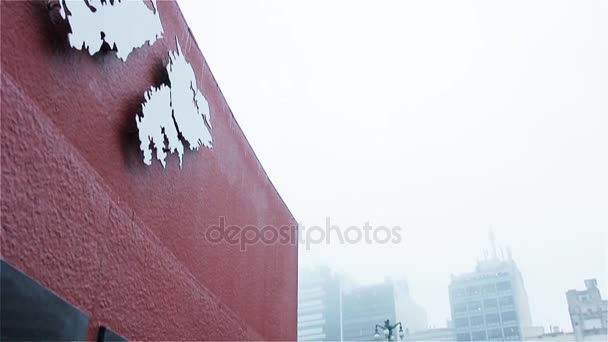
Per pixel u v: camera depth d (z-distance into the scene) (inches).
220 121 88.4
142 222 56.9
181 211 68.5
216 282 79.9
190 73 71.8
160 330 59.4
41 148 39.9
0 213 34.9
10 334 33.5
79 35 44.6
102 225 48.3
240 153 98.8
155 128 59.5
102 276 47.7
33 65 39.8
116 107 52.3
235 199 93.1
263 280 106.0
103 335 46.2
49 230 40.1
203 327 72.9
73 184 43.9
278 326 112.8
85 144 46.4
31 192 38.3
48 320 37.8
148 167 58.9
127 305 52.2
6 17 37.4
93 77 48.3
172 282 63.8
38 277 38.3
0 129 35.5
